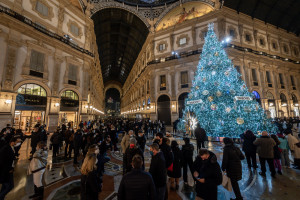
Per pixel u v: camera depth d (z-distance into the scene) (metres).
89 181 2.30
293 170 4.81
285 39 22.64
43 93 13.10
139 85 30.31
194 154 6.94
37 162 3.35
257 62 19.12
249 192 3.53
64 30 15.49
